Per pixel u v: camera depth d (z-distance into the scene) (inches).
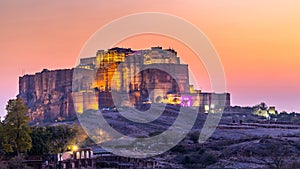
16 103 4554.6
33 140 4817.9
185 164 4852.4
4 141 4510.3
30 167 4170.8
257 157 4943.4
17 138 4522.6
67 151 4862.2
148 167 4608.8
